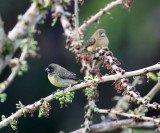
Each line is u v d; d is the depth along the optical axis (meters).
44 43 17.83
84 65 6.54
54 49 17.89
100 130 7.20
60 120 16.92
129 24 15.91
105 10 7.41
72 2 15.62
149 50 16.34
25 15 6.13
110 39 15.81
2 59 5.88
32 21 6.14
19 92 16.58
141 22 16.17
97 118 16.75
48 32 17.89
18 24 6.07
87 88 5.03
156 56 16.36
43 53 17.77
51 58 17.70
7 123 5.48
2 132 15.67
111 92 17.48
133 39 16.06
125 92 4.65
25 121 16.47
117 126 7.06
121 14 15.72
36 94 16.69
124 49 16.20
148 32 16.14
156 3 16.30
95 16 7.45
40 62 17.42
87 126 6.00
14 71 6.62
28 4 17.47
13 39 5.93
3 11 17.30
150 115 17.69
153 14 16.23
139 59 16.42
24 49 6.77
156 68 4.68
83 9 16.58
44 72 17.17
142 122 6.95
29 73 16.83
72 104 17.03
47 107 5.23
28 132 16.45
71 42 6.86
